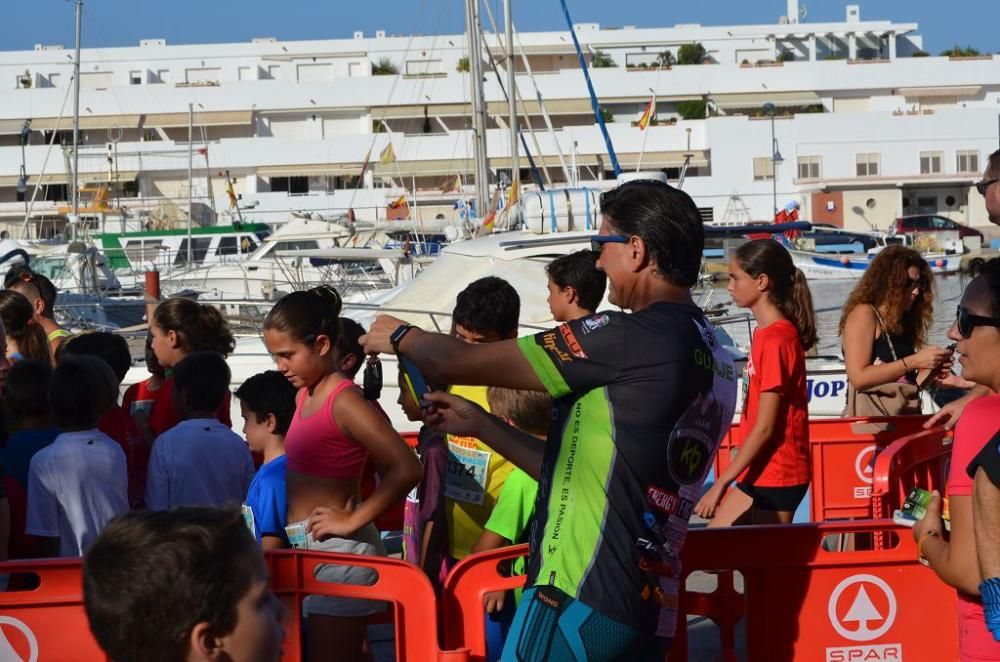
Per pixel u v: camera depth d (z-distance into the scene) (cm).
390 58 7831
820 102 7138
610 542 319
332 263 3184
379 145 6381
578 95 6856
